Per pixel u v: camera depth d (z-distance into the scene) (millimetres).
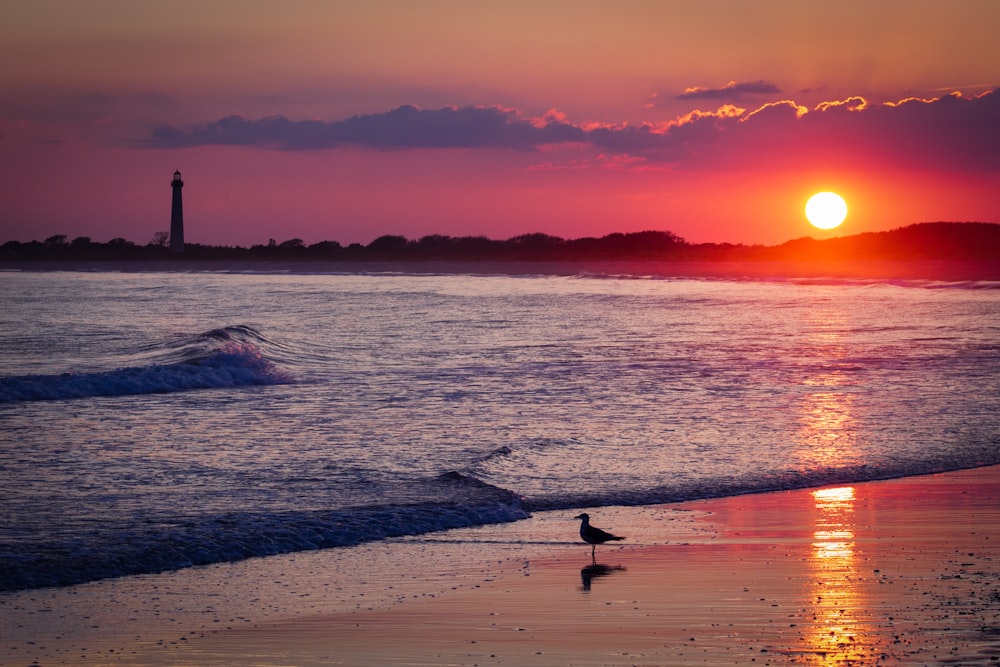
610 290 181500
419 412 38562
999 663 12508
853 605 15148
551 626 14477
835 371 53969
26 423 35562
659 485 25531
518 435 32969
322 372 53281
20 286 187125
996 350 66562
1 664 13047
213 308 117812
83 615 15211
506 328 88125
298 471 26734
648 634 13992
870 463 28297
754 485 25531
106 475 25984
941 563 17734
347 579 17328
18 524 20500
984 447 30766
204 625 14727
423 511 22094
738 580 16750
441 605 15672
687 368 55562
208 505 22578
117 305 122625
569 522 21781
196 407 40094
